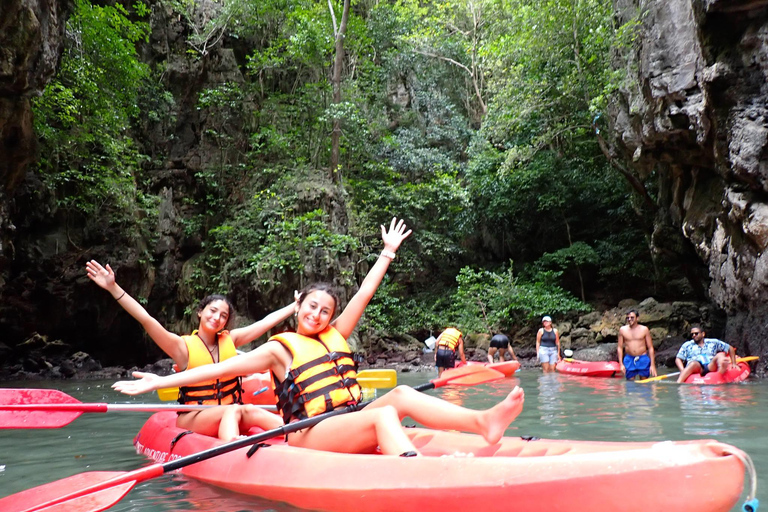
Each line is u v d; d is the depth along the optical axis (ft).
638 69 33.22
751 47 25.66
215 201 48.60
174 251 45.98
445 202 55.57
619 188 50.31
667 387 24.38
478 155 55.42
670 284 47.24
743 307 29.89
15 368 37.35
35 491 8.48
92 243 41.73
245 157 50.49
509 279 49.60
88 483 8.63
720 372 25.27
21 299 38.75
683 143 32.04
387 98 59.93
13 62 27.14
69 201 40.93
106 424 17.61
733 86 26.73
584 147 51.55
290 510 8.18
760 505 7.84
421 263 56.29
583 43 41.09
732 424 14.60
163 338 12.75
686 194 36.32
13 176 32.07
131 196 43.19
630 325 29.76
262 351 9.89
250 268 44.01
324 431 9.02
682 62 29.55
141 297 42.57
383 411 8.34
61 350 40.63
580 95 44.21
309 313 10.03
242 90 51.62
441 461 7.24
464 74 65.26
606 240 53.31
